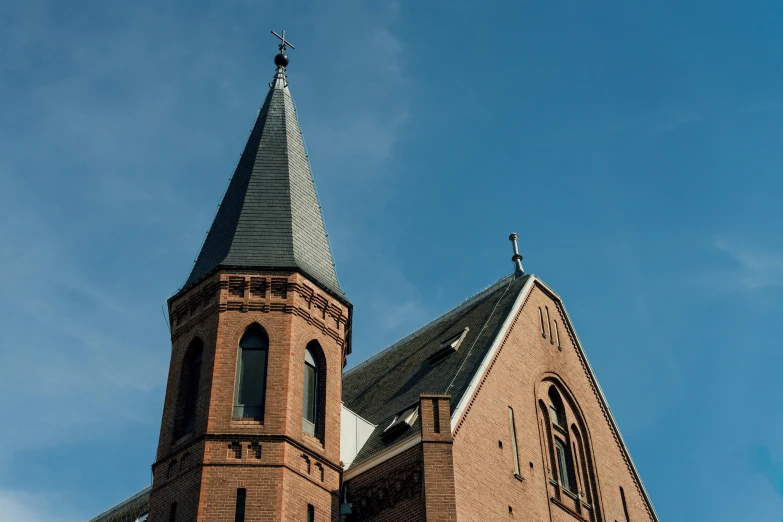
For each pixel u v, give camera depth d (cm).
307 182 3825
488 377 3216
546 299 3841
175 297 3388
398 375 3825
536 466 3225
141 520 4438
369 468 2994
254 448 2898
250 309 3195
